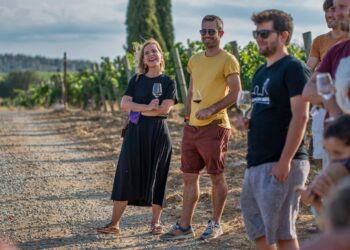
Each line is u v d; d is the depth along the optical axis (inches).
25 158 512.1
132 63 930.1
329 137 139.7
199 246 249.9
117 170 268.8
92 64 1175.0
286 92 182.4
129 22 1533.0
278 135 184.4
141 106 262.1
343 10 185.6
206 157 251.9
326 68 177.3
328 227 89.0
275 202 182.9
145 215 302.5
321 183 141.2
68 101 1485.0
